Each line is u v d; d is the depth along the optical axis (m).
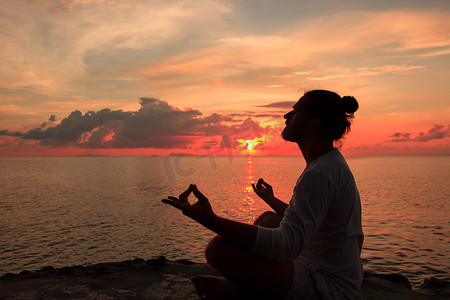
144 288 2.10
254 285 1.35
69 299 1.89
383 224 41.22
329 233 1.37
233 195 79.25
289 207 1.31
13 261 31.55
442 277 20.77
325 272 1.37
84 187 113.75
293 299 1.34
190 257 32.59
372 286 2.35
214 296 1.53
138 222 52.72
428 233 35.62
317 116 1.42
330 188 1.30
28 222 52.66
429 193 77.50
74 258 32.62
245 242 1.22
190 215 1.22
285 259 1.25
